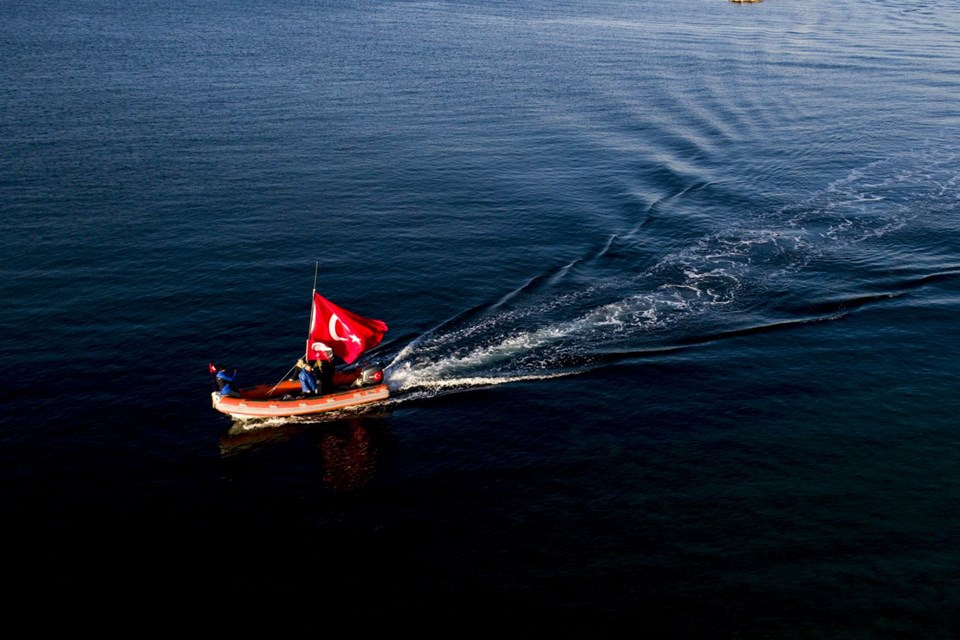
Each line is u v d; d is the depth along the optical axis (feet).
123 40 379.55
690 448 101.91
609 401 111.55
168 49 359.05
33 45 359.66
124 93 273.75
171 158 209.56
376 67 328.70
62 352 122.11
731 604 78.38
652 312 133.49
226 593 79.82
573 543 86.48
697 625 76.23
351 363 118.62
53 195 181.98
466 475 97.55
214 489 94.94
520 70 328.49
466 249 159.63
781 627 75.82
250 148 219.61
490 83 303.27
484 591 80.28
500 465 99.30
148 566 83.15
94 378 115.96
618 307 135.13
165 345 124.98
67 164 202.18
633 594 79.71
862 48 374.22
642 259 153.07
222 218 172.96
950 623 75.87
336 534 88.07
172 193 185.78
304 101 269.85
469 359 121.39
